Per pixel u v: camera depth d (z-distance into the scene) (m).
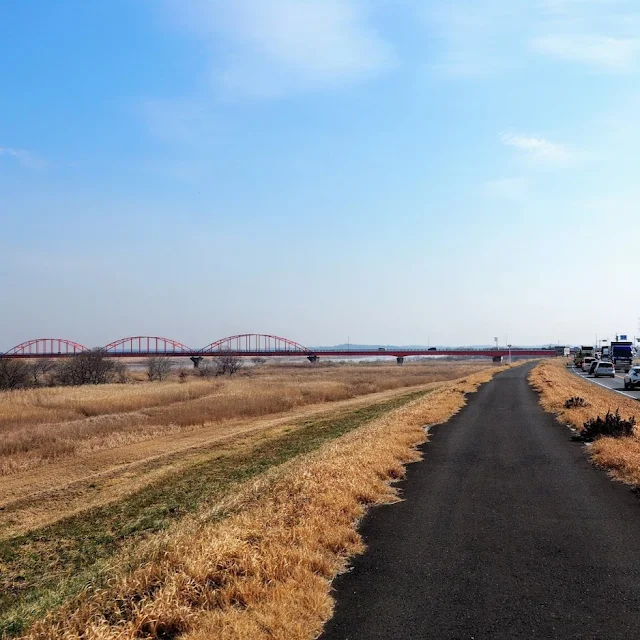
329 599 6.11
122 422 30.97
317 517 8.45
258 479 13.52
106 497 16.42
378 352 154.75
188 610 5.61
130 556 7.99
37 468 21.45
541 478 11.99
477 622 5.61
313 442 22.25
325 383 58.81
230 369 90.50
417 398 35.91
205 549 6.83
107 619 5.59
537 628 5.46
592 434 16.70
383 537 8.30
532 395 33.41
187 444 25.86
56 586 8.41
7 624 6.31
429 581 6.65
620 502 10.05
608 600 6.06
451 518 9.21
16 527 14.05
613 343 73.00
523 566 7.08
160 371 83.31
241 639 5.18
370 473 11.62
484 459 14.15
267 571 6.50
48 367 77.25
